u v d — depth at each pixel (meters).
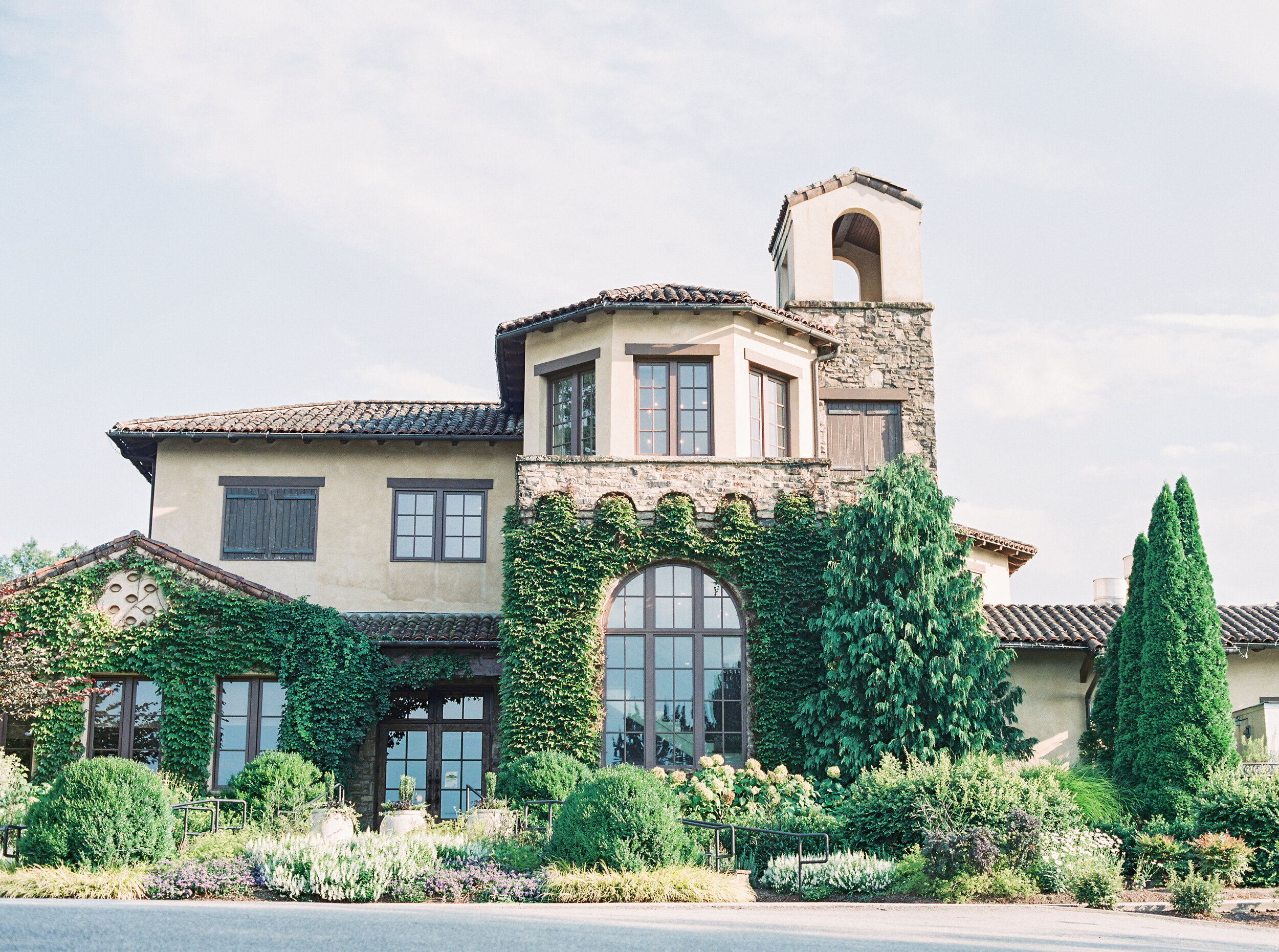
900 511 21.34
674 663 21.52
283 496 26.08
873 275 31.03
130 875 14.20
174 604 21.95
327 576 25.77
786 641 21.45
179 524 25.72
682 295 22.83
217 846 16.28
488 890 14.43
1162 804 19.17
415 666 23.12
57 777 15.19
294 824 18.14
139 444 26.02
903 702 20.38
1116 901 15.12
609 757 21.06
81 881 13.82
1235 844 16.55
